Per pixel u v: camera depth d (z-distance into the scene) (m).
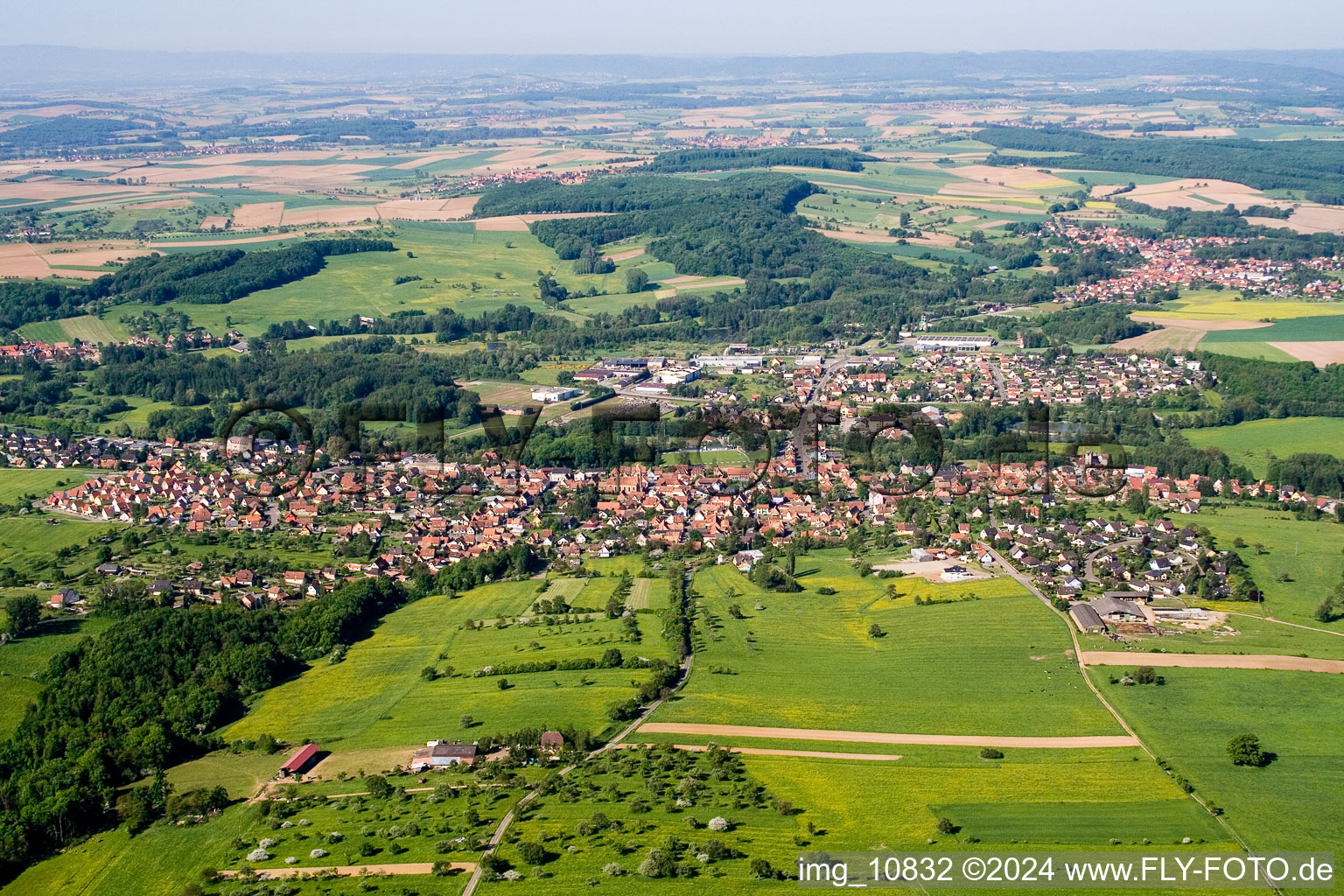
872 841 184.38
